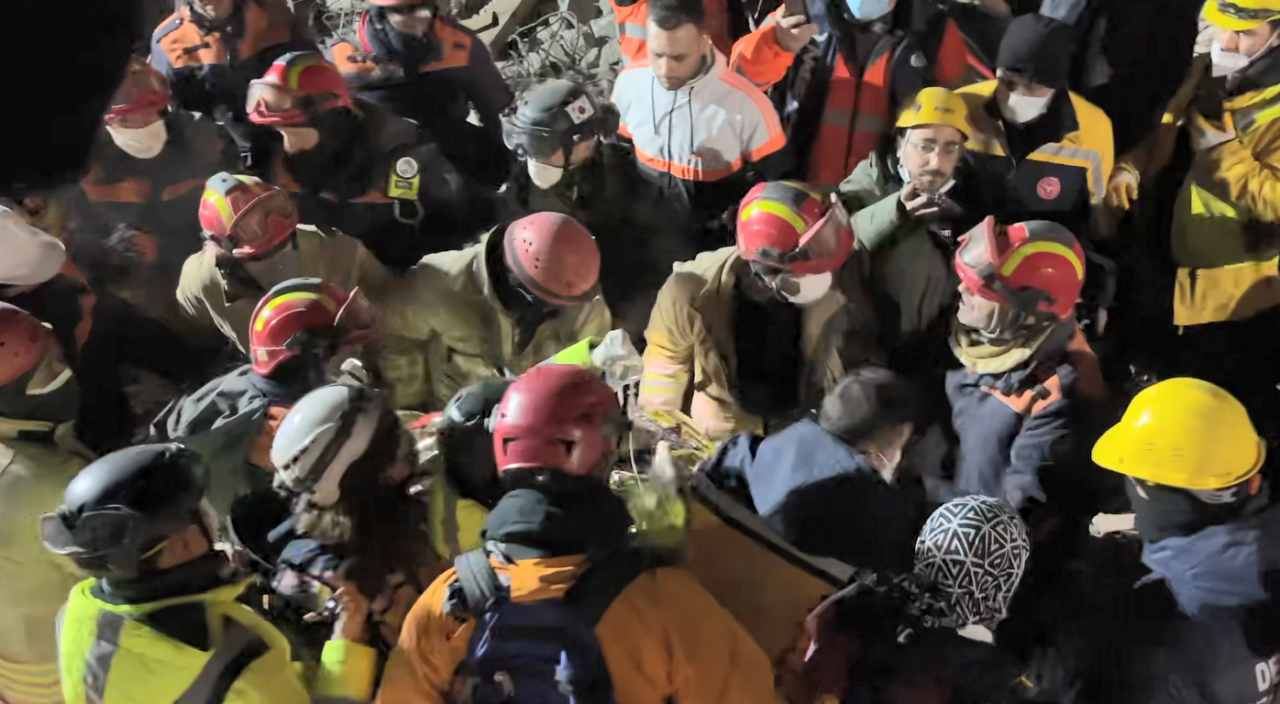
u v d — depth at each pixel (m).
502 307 3.05
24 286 3.31
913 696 2.08
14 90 2.22
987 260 2.82
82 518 1.79
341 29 5.72
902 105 3.81
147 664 1.86
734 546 2.24
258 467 2.61
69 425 2.59
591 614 1.90
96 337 3.59
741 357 3.16
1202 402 2.49
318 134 3.69
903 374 2.91
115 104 3.53
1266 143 3.46
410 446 2.33
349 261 3.38
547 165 3.67
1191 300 3.68
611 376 2.81
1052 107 3.40
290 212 3.25
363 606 2.14
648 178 3.93
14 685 2.54
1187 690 2.44
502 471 2.00
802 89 3.94
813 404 3.04
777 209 2.97
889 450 2.34
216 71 4.15
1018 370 2.95
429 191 3.83
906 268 3.25
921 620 2.10
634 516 2.21
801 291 3.03
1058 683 2.58
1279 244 3.54
